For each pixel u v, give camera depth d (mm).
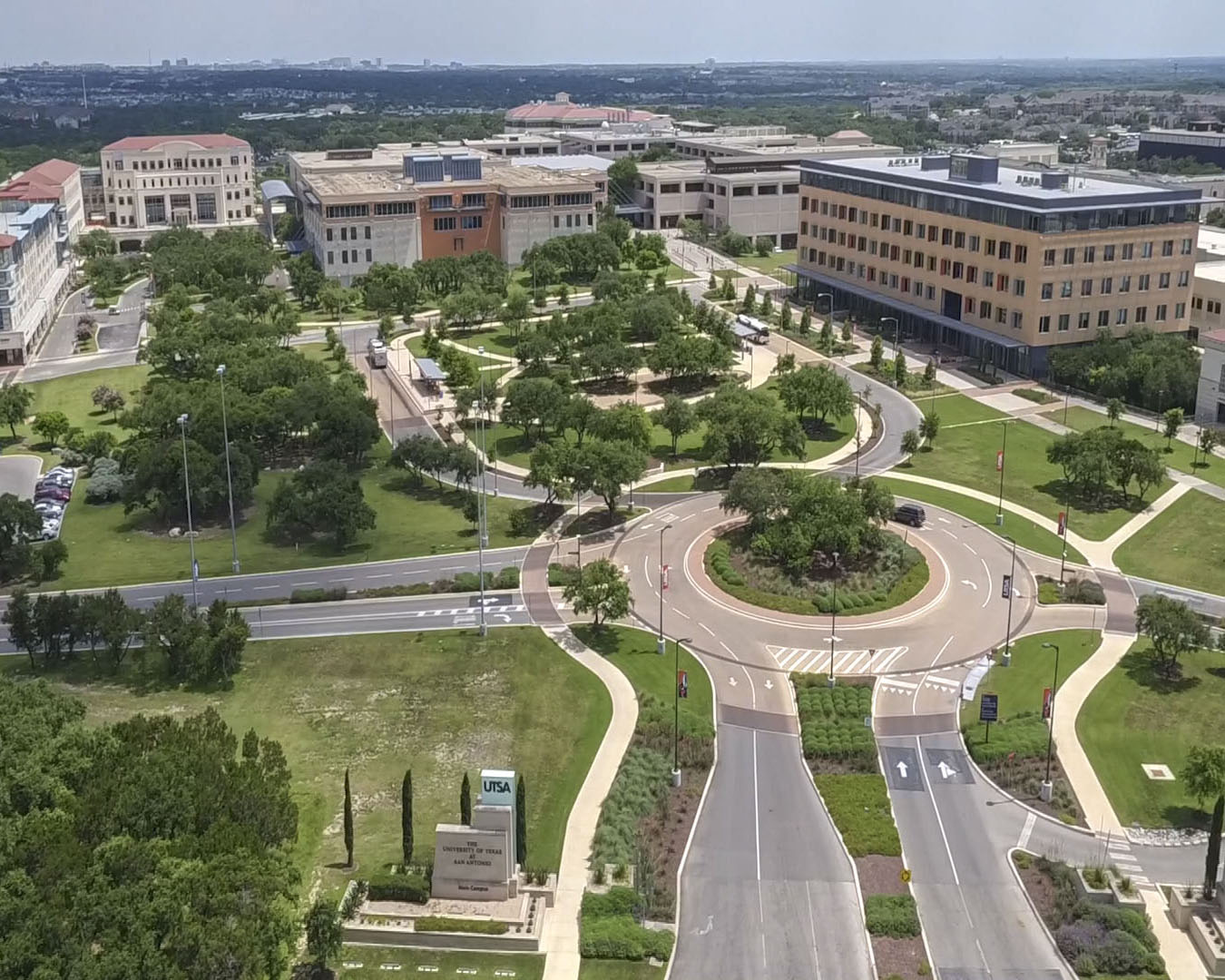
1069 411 198250
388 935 81625
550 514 160000
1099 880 86375
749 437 166500
